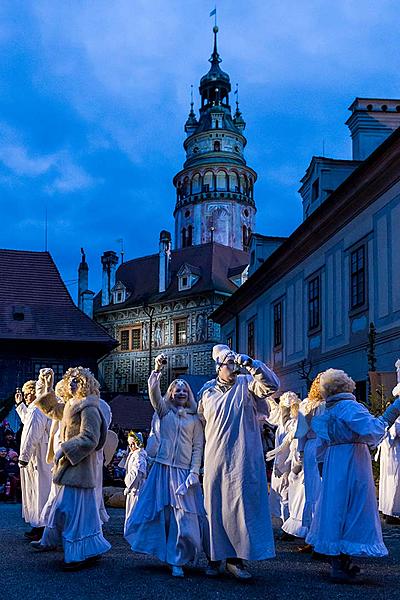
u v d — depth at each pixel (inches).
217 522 265.1
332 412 268.1
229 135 3107.8
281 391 1219.2
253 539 259.9
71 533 282.4
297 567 290.7
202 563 303.0
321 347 1029.2
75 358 1440.7
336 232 973.2
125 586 249.4
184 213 3043.8
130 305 2566.4
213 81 3341.5
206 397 277.1
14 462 708.0
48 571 279.0
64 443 285.9
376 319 839.1
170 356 2439.7
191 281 2439.7
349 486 258.5
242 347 1535.4
